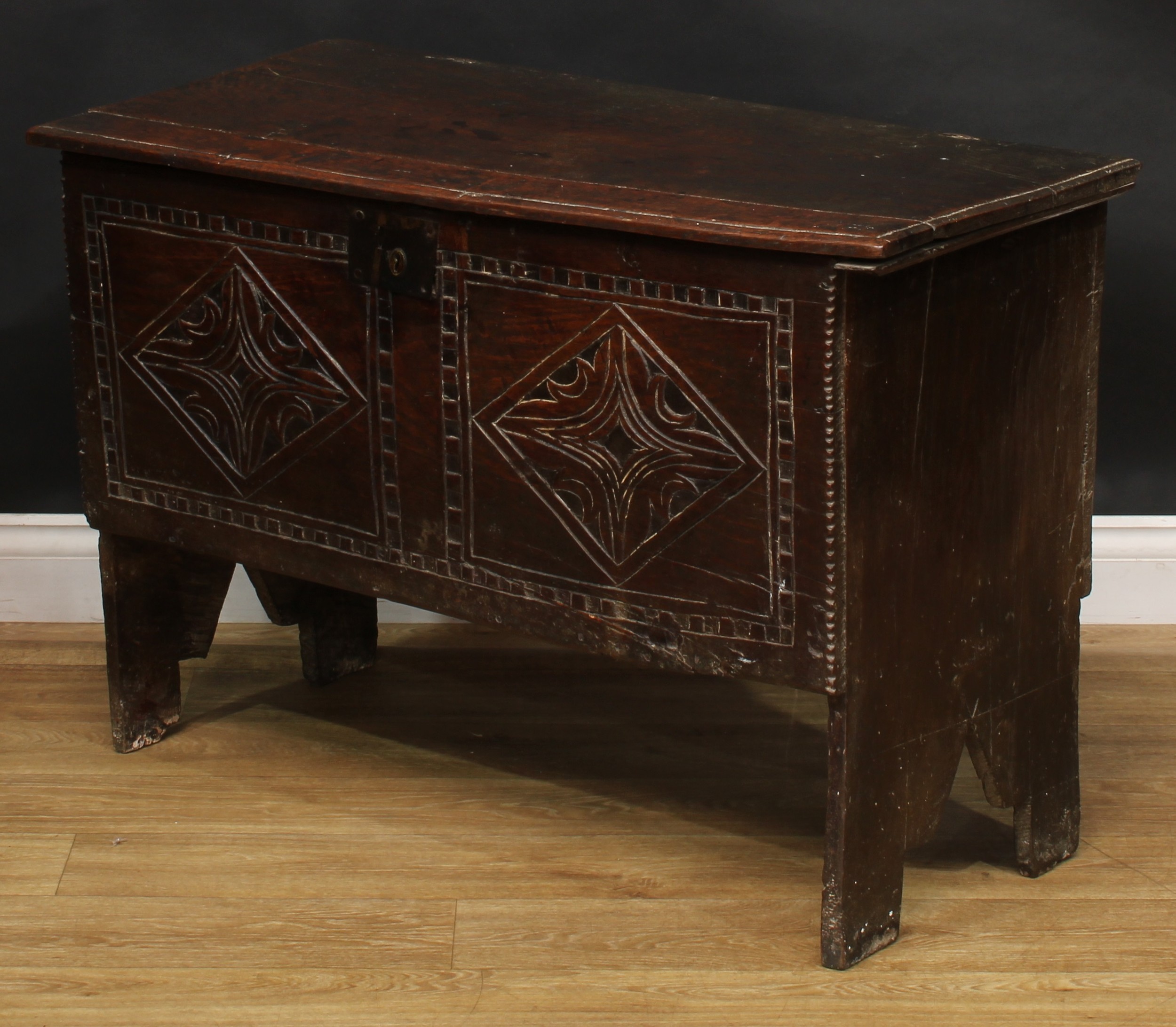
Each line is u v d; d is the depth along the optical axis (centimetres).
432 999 229
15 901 251
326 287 247
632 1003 228
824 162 237
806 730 306
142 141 255
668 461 225
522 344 232
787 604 222
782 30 330
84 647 342
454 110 264
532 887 255
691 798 282
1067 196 228
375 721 310
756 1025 223
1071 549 254
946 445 226
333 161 242
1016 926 246
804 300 208
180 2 334
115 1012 226
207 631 303
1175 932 244
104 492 283
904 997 229
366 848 266
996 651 244
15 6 332
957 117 332
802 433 213
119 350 272
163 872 259
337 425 254
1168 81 327
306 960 237
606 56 334
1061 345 241
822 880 242
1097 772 290
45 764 293
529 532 241
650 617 234
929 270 215
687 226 211
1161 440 346
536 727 307
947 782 243
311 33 336
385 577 259
